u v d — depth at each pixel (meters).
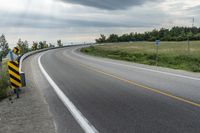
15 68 8.80
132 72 15.37
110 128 5.31
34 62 23.19
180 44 75.12
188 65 22.06
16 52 12.26
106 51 48.25
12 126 5.60
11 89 9.59
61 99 8.14
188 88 9.64
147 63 25.12
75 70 16.66
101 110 6.72
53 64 21.20
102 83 11.24
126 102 7.54
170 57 31.56
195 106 6.89
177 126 5.33
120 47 65.75
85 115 6.29
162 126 5.35
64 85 10.87
